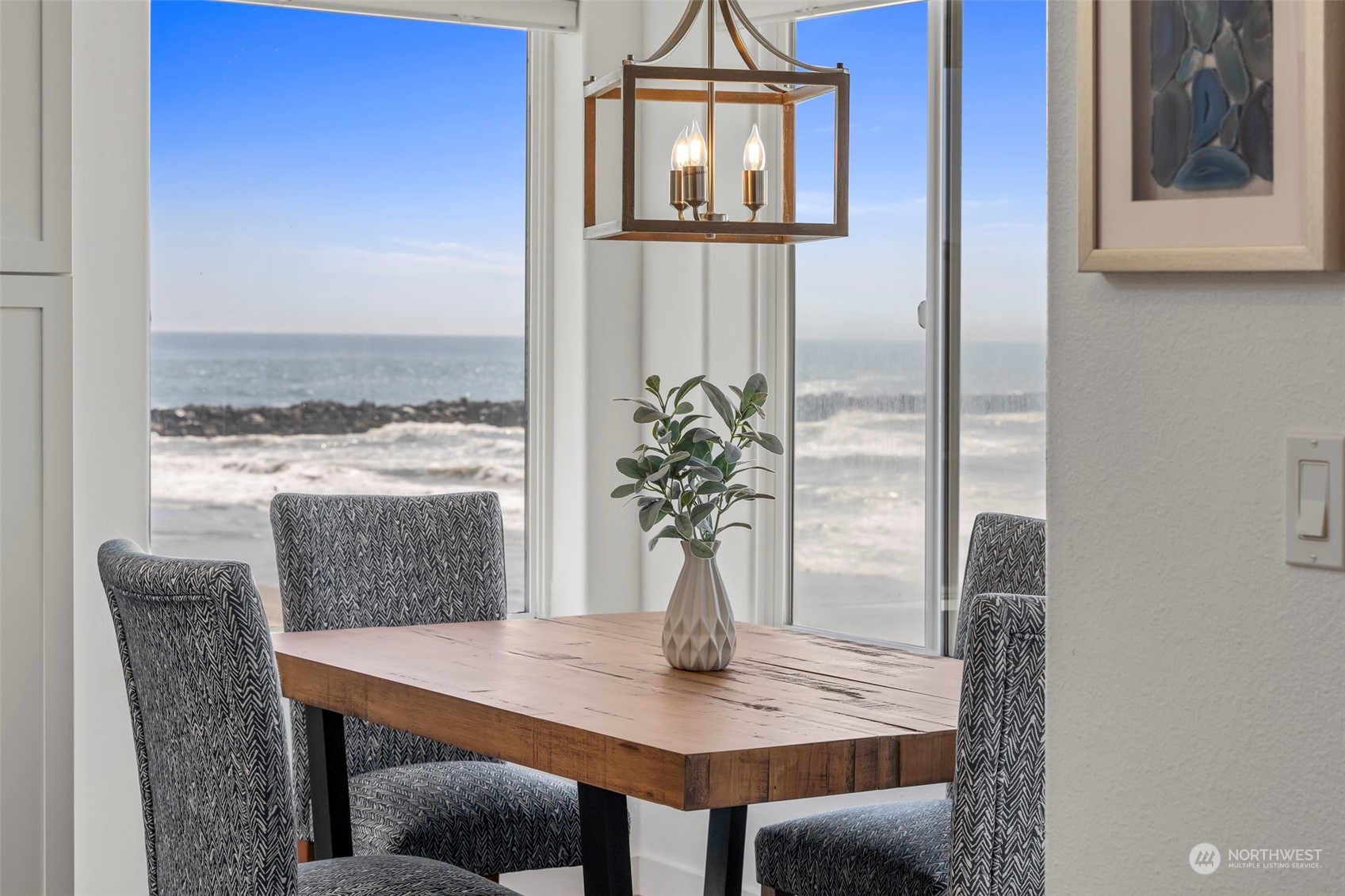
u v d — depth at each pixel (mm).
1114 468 1364
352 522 3016
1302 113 1184
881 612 3584
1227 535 1267
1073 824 1405
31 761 3084
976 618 1672
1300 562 1205
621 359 4035
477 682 2217
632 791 1783
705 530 2338
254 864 1814
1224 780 1271
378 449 4035
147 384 3400
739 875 2504
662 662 2426
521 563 4219
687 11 2375
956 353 3379
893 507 3547
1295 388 1213
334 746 2615
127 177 3365
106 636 3324
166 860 2025
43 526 3100
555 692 2137
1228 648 1267
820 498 3734
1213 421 1276
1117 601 1361
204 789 1868
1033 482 3215
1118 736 1361
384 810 2678
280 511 2938
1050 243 1421
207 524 3805
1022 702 1702
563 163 4066
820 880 2447
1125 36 1316
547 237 4105
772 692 2143
